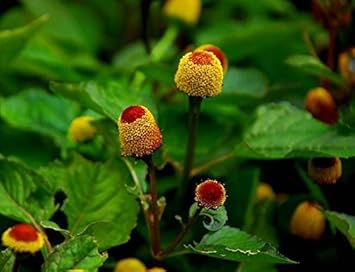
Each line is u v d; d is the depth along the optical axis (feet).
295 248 1.95
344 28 2.23
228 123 2.28
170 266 1.98
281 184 2.15
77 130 1.99
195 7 2.40
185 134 2.23
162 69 2.02
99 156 2.08
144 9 2.22
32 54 2.40
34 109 2.19
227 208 2.05
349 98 2.14
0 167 1.84
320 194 1.98
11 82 2.45
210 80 1.76
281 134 1.96
